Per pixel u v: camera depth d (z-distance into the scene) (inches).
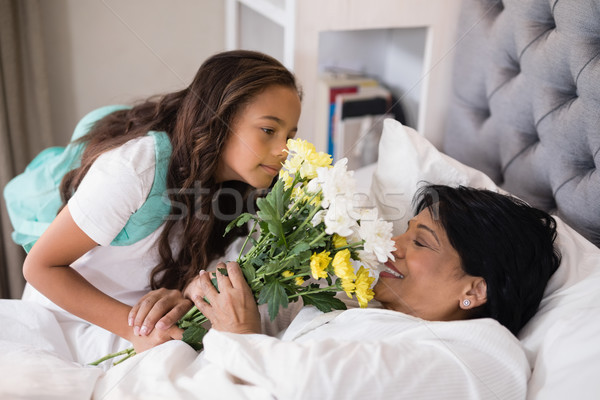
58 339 41.8
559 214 45.1
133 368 33.8
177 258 45.0
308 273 34.8
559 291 35.9
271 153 41.9
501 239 35.4
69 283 39.6
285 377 28.7
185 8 79.1
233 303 34.5
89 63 75.6
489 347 31.6
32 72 67.6
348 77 77.9
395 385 28.6
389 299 38.3
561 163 44.2
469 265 35.5
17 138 68.1
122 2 74.7
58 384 32.1
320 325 36.4
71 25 72.7
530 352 34.1
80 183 42.0
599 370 29.0
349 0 60.7
